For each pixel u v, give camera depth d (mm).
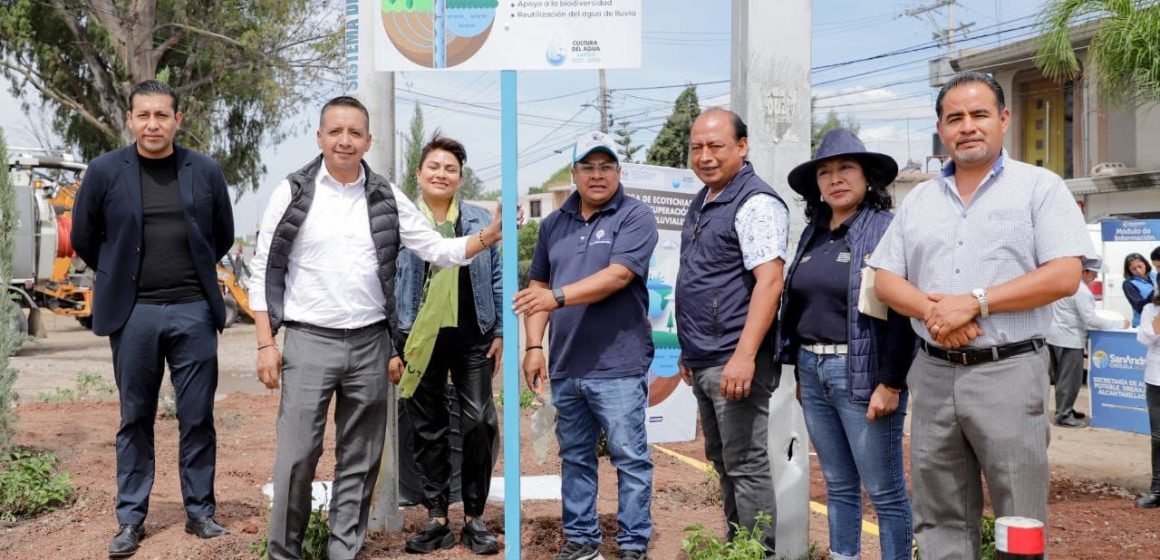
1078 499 6797
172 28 26656
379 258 4008
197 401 4672
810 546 4418
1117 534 5613
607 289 3861
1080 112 23875
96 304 4531
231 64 27234
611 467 6879
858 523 3830
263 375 3926
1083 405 12102
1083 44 20625
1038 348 3055
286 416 3945
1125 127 22672
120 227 4465
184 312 4605
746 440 3922
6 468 5836
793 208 4234
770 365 3898
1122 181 22250
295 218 3885
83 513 5180
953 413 3156
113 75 26344
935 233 3189
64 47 26922
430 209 4723
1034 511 3051
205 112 27688
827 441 3787
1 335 6207
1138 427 8734
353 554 4133
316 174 3986
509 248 3705
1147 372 6496
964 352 3092
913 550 3898
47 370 14500
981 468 3271
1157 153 22109
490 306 4488
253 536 4676
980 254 3100
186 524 4762
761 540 3906
